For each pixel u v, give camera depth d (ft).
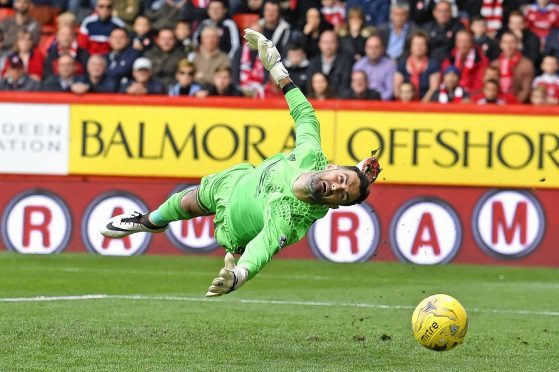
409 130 172.55
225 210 82.43
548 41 195.21
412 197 172.76
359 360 86.22
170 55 189.78
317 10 188.75
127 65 187.42
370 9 196.95
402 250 173.06
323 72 185.26
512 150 171.94
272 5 190.39
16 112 175.22
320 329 103.60
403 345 94.89
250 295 132.36
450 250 172.65
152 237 174.60
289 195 78.43
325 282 148.87
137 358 83.76
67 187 175.52
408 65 183.93
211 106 174.29
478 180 172.24
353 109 172.76
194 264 165.48
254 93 186.39
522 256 172.55
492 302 132.16
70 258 169.17
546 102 182.29
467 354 91.40
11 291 129.80
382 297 133.49
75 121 175.42
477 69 185.88
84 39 194.08
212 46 188.03
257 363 82.94
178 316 110.22
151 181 175.11
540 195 171.83
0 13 204.95
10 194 175.83
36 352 85.35
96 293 130.21
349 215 173.06
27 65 193.88
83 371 78.07
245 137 173.78
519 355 91.97
